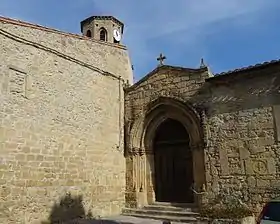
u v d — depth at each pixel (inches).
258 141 437.1
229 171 453.7
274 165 418.9
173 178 547.8
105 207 503.8
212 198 458.3
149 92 562.3
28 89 418.0
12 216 374.6
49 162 429.4
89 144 497.0
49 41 477.4
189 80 518.6
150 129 560.4
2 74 389.4
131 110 577.9
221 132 470.9
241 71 458.0
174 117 534.9
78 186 466.0
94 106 519.8
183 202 527.5
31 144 409.7
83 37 539.8
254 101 450.0
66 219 439.2
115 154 544.1
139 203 528.7
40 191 411.8
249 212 395.9
